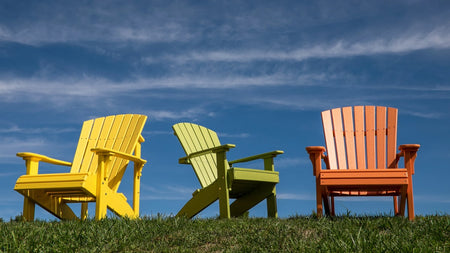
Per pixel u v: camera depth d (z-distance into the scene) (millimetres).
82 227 3635
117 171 5070
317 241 3215
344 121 4871
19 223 3961
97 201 4434
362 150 4762
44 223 4016
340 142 4793
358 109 4906
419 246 2881
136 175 5230
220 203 4504
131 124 5371
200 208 4766
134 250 3146
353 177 4117
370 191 4648
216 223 3879
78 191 4555
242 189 5023
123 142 5242
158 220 3861
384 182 4070
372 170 4125
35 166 4777
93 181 4461
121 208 4754
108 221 3861
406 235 3242
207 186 4703
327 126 4793
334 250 2885
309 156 4312
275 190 5004
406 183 4035
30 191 4641
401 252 2766
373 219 3932
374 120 4844
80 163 5227
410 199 4094
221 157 4574
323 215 4230
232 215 5242
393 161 4609
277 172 5004
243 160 5277
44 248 3086
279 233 3432
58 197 4973
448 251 2811
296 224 3764
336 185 4172
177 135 5207
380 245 2949
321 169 4254
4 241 3145
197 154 4824
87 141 5391
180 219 3939
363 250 2850
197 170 5047
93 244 3205
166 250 3070
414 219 4016
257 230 3551
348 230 3402
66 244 3205
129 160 5156
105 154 4508
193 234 3467
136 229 3611
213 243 3320
